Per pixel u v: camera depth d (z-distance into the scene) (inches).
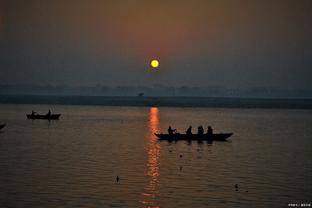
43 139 3031.5
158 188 1585.9
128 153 2385.6
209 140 3043.8
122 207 1369.3
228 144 2869.1
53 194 1492.4
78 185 1609.3
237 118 6432.1
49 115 5290.4
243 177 1781.5
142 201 1430.9
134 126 4429.1
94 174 1796.3
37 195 1478.8
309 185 1649.9
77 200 1429.6
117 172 1843.0
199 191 1553.9
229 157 2293.3
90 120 5334.6
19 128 3924.7
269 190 1579.7
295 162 2151.8
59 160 2118.6
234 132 3914.9
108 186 1600.6
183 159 2204.7
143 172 1851.6
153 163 2071.9
